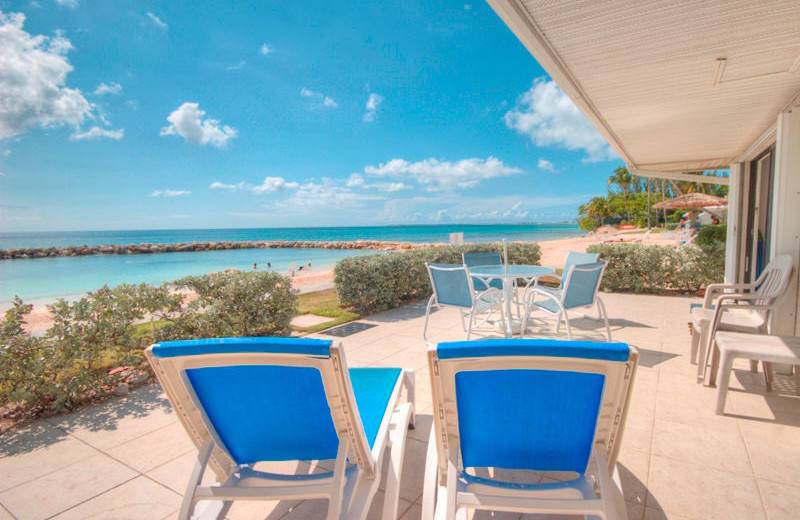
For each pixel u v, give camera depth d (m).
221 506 1.60
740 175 5.45
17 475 2.06
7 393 2.65
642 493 1.80
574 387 1.15
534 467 1.37
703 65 2.62
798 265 3.07
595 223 52.94
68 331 3.00
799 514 1.65
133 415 2.75
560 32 2.17
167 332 3.64
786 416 2.48
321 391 1.26
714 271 6.54
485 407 1.23
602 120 3.88
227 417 1.36
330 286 9.20
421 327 4.95
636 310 5.63
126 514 1.75
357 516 1.32
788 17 2.01
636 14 1.98
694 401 2.72
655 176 6.69
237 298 4.23
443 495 1.53
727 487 1.83
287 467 2.08
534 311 5.69
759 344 2.47
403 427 1.83
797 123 3.07
